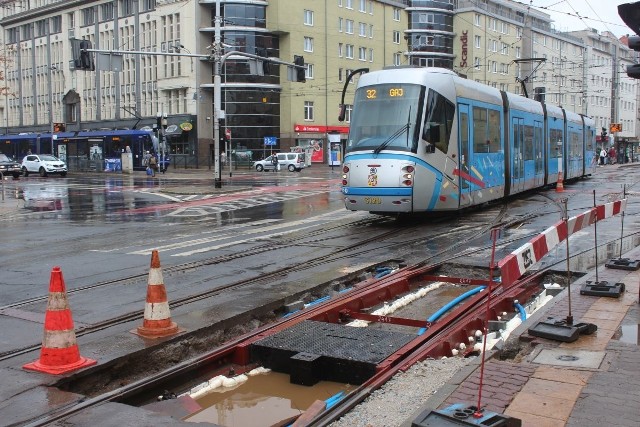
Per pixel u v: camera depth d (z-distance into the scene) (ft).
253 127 206.49
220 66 109.70
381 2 237.45
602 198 78.33
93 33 242.17
